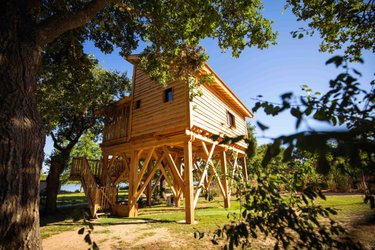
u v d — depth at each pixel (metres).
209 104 10.27
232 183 2.48
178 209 11.71
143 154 13.70
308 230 1.50
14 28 3.33
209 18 5.47
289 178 1.92
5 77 3.07
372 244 2.46
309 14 4.47
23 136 3.05
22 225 2.80
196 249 4.60
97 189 9.65
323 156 0.78
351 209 6.99
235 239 1.55
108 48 7.85
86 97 9.59
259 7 5.86
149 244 5.10
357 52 4.06
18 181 2.85
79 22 4.35
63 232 6.76
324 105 1.03
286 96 0.91
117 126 12.12
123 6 5.61
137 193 9.81
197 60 7.11
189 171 7.89
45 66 7.29
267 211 1.62
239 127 14.11
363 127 0.79
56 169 12.19
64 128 13.63
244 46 6.40
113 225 7.41
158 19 6.07
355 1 2.65
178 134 8.89
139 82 11.22
